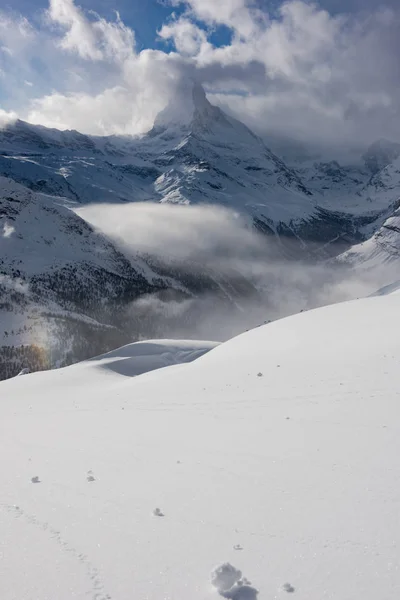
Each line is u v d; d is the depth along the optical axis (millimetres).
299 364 20594
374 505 6816
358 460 8852
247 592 4957
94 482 9398
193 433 12906
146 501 8016
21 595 5266
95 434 14797
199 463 9977
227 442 11430
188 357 64750
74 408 22688
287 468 8953
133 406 19516
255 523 6680
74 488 9117
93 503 8156
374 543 5742
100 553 6168
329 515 6672
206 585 5156
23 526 7328
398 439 9727
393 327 23672
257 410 14539
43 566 5922
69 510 7902
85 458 11656
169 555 5957
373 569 5188
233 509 7273
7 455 13188
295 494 7613
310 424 11969
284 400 15141
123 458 11188
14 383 45562
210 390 19469
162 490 8508
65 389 38750
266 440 11125
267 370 20969
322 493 7512
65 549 6371
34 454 12930
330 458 9195
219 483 8570
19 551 6410
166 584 5273
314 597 4777
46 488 9289
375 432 10453
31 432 16969
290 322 32750
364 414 12055
